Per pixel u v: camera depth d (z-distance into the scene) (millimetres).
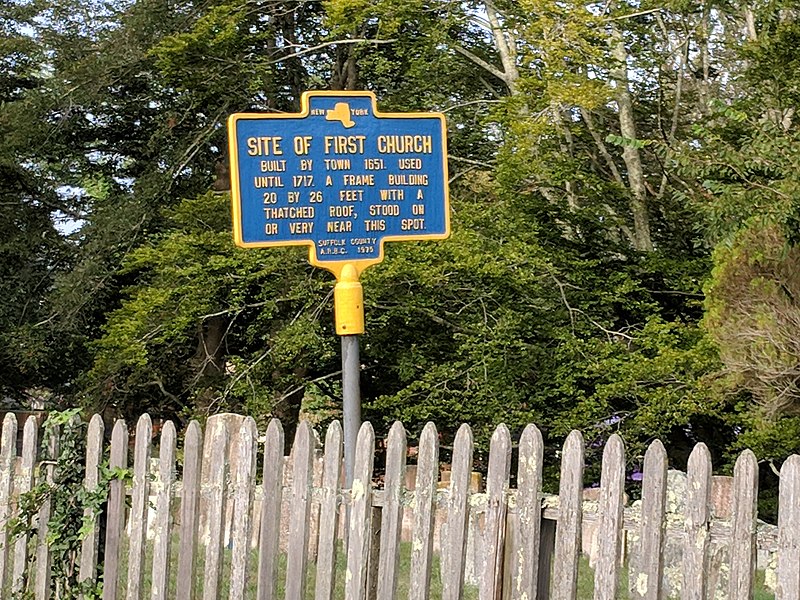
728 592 4594
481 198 20188
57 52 25781
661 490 4785
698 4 17844
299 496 5828
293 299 17812
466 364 16594
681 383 14664
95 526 6672
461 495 5324
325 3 18516
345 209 7164
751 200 9320
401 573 9016
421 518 5434
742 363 9242
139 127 25938
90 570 6672
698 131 10680
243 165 6984
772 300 8992
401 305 16797
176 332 18422
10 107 23875
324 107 7148
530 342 16656
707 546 4660
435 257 15961
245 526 6004
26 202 26281
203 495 6180
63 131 24672
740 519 4566
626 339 16625
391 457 5559
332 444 5770
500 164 17109
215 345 20484
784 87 13969
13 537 6938
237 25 20562
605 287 17000
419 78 19906
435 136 7363
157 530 6359
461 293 17109
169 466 6344
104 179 26766
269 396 17859
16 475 7195
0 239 25312
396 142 7281
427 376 16578
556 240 17469
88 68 22984
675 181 19016
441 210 7363
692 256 18375
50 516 6871
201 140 22000
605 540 4918
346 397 7117
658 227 19078
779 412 10102
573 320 16312
